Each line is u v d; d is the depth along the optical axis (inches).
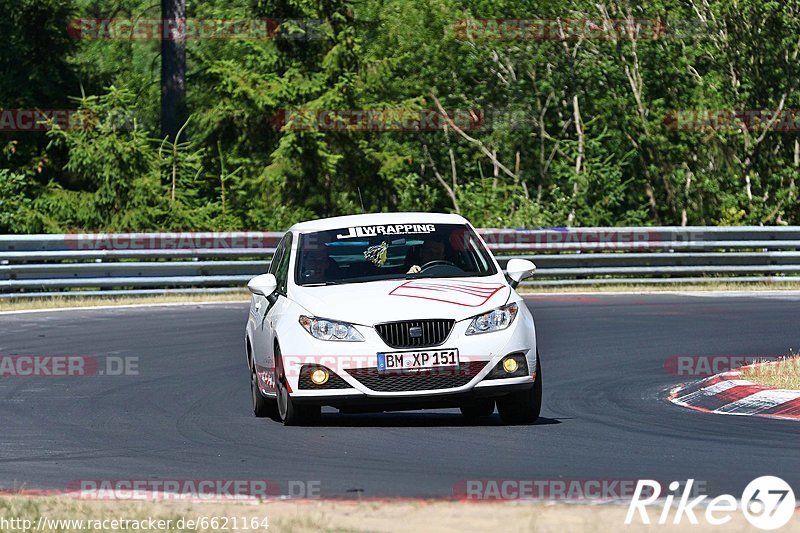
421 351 1155.9
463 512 789.2
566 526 742.5
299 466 999.6
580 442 1091.3
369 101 4109.3
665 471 943.0
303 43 4033.0
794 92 3909.9
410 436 1141.7
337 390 1162.6
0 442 1164.5
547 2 4168.3
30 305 2522.1
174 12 4037.9
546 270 2886.3
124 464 1034.1
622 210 4338.1
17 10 3831.2
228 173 3981.3
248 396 1462.8
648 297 2630.4
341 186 4104.3
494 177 4416.8
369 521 765.9
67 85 3956.7
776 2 3885.3
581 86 4232.3
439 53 4429.1
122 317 2329.0
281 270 1327.5
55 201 3631.9
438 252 1279.5
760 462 970.7
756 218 3892.7
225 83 3885.3
